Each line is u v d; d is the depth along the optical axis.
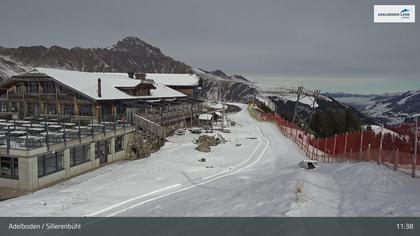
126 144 43.34
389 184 21.75
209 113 74.50
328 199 19.55
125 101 51.62
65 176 33.03
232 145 48.81
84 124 44.69
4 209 22.72
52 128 38.50
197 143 49.53
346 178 24.42
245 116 91.94
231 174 33.34
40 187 29.91
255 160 40.38
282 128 65.50
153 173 33.28
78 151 35.12
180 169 35.22
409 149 30.88
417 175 23.30
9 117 51.22
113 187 28.48
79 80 51.62
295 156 42.38
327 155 40.69
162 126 53.94
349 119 100.81
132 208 22.94
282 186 23.19
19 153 28.86
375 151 29.78
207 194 25.23
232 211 19.42
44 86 49.91
